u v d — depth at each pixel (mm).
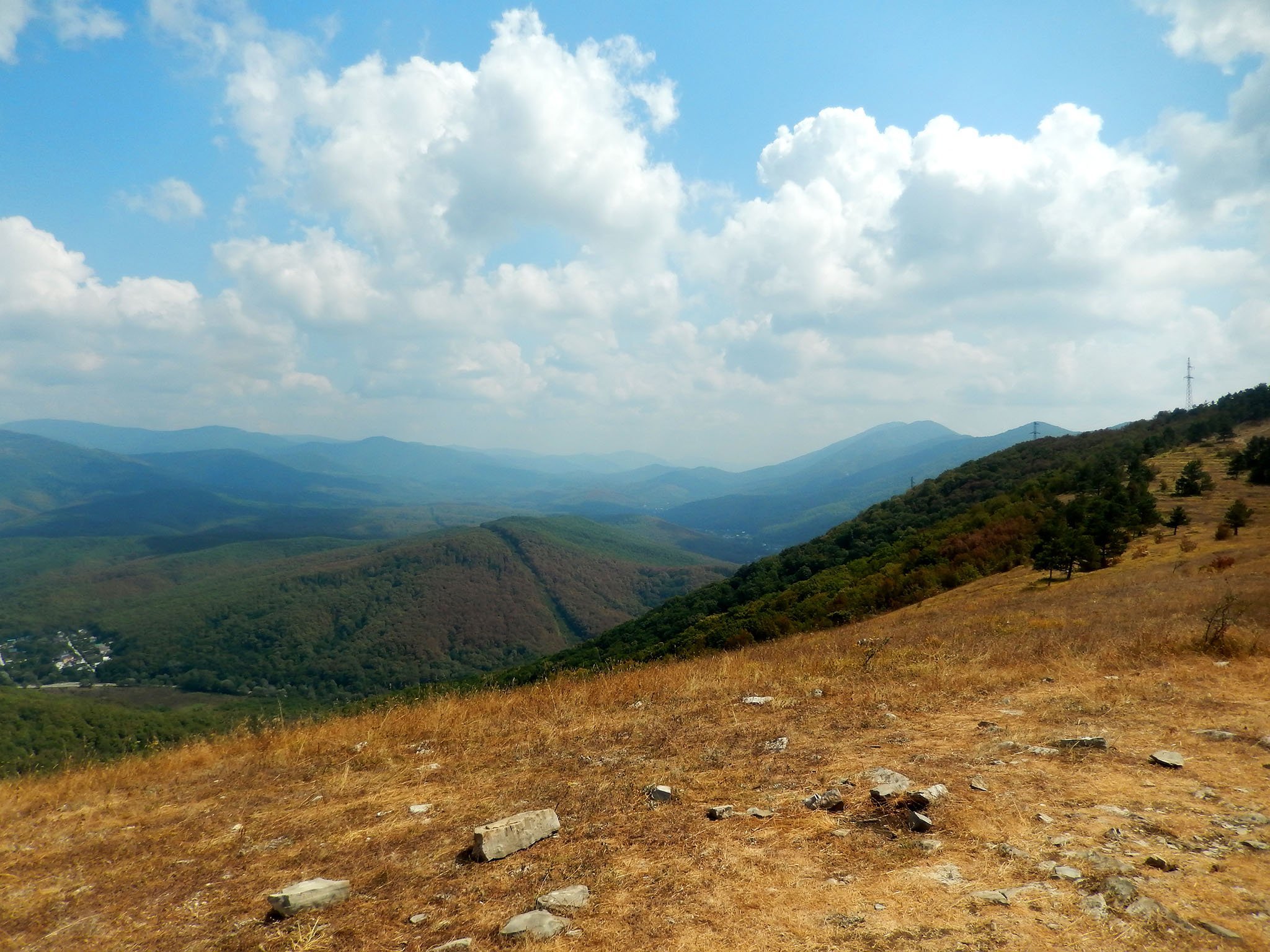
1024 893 3424
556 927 3445
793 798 5156
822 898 3539
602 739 7750
